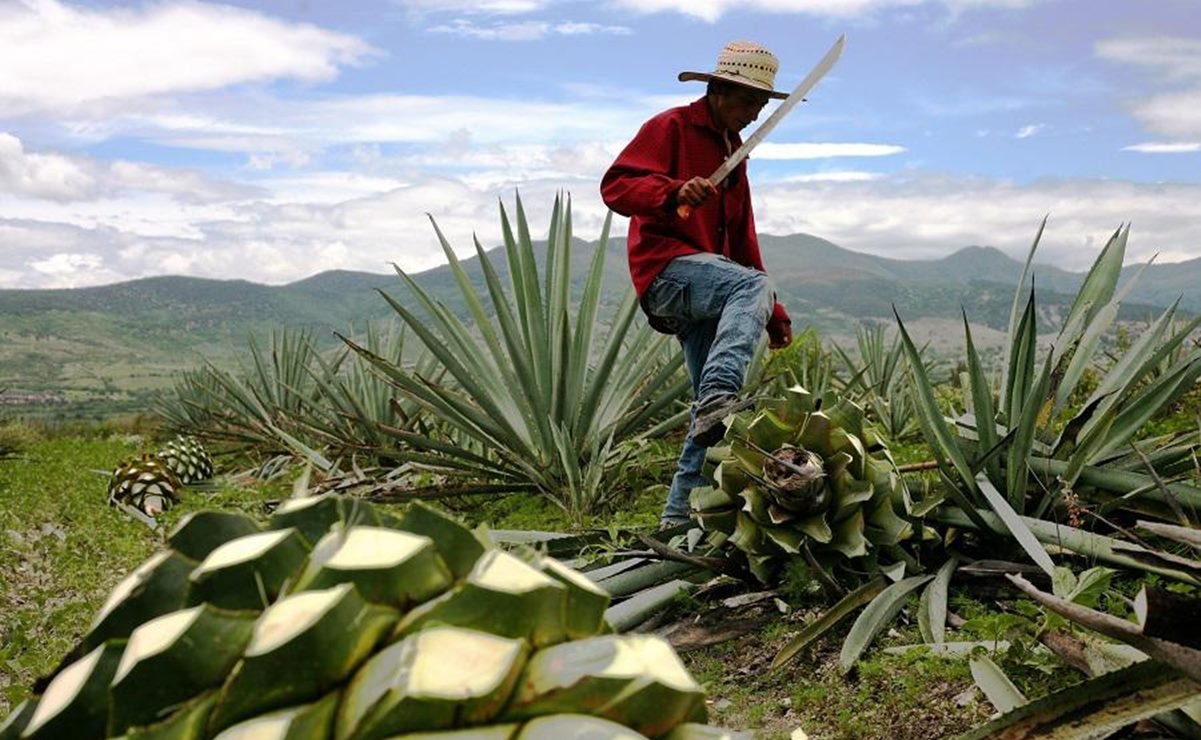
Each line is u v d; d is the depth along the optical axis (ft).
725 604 12.40
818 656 10.91
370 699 3.41
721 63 15.89
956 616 11.14
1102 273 14.56
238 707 3.48
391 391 32.68
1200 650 6.06
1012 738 6.62
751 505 12.28
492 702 3.50
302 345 44.98
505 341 21.33
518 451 22.07
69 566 22.13
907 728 9.05
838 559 12.38
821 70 14.94
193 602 3.78
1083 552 11.09
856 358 39.06
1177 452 12.94
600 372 21.83
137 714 3.59
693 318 15.97
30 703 4.32
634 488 20.94
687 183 15.17
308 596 3.55
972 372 12.69
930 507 12.35
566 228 22.09
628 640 3.73
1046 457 12.98
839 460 12.37
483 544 4.06
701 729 3.70
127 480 30.12
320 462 25.80
